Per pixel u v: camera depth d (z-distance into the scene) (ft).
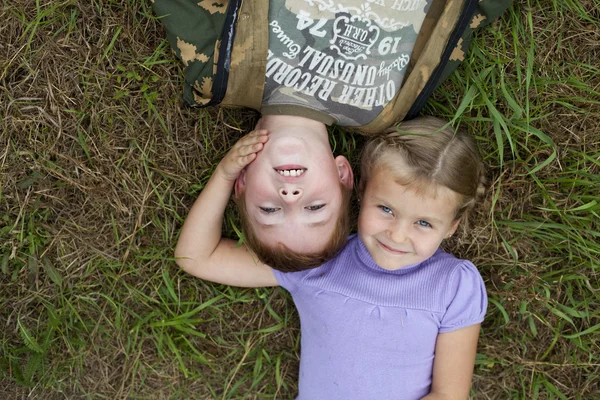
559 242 5.04
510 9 4.60
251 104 4.29
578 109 4.77
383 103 4.25
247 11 3.83
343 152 4.97
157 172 4.89
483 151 4.83
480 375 5.49
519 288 5.11
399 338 4.62
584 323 5.22
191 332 5.18
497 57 4.67
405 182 4.16
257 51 3.93
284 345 5.49
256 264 4.82
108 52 4.60
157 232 5.05
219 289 5.25
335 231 4.19
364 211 4.34
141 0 4.49
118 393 5.32
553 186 4.96
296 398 5.20
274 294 5.28
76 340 5.12
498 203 5.02
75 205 4.93
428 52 4.09
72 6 4.49
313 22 3.88
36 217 4.92
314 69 4.03
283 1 3.82
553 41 4.74
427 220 4.21
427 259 4.70
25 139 4.70
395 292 4.60
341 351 4.69
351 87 4.12
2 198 4.76
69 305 5.03
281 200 3.93
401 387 4.70
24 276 4.99
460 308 4.61
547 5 4.66
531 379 5.38
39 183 4.80
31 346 4.90
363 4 3.84
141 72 4.67
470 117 4.71
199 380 5.46
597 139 4.85
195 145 4.88
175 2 4.03
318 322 4.75
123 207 4.89
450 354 4.69
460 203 4.30
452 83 4.75
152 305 5.22
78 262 5.02
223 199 4.58
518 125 4.73
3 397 5.23
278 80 4.09
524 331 5.34
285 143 4.06
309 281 4.73
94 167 4.80
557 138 4.87
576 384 5.39
